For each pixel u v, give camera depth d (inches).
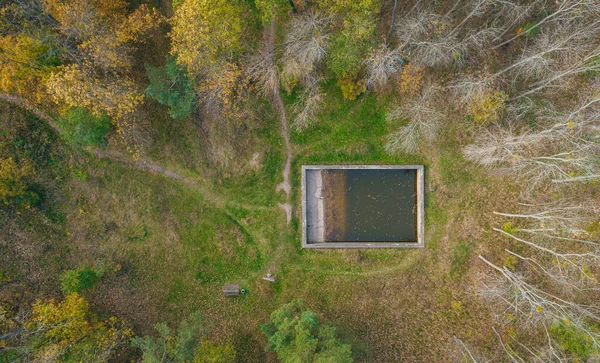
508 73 1130.7
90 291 1165.7
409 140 1120.8
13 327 1107.9
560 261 1125.1
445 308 1155.3
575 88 1116.5
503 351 1097.4
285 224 1173.7
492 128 1138.7
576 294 1099.9
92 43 956.0
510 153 1034.7
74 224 1169.4
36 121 1155.3
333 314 1162.6
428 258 1169.4
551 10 1075.9
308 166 1167.0
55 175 1168.8
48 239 1168.2
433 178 1169.4
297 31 1013.8
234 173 1170.0
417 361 1137.4
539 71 1008.2
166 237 1174.3
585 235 1109.7
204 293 1175.6
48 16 987.9
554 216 1024.9
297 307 1106.7
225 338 1163.9
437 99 1157.1
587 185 1123.3
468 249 1159.6
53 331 1014.4
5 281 1147.9
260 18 1125.7
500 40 1140.5
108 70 1063.6
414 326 1156.5
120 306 1167.6
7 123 1141.7
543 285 1120.8
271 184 1172.5
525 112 1094.4
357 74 1123.3
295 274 1169.4
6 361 1064.2
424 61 1063.6
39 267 1164.5
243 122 1149.1
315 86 1120.2
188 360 1043.3
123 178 1170.0
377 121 1167.0
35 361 975.0
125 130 1125.1
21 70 983.6
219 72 994.7
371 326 1159.6
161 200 1173.1
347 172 1182.9
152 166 1171.9
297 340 951.6
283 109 1163.3
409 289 1168.2
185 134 1167.6
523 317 1103.0
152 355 976.9
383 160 1170.6
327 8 1022.4
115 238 1172.5
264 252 1172.5
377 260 1170.0
